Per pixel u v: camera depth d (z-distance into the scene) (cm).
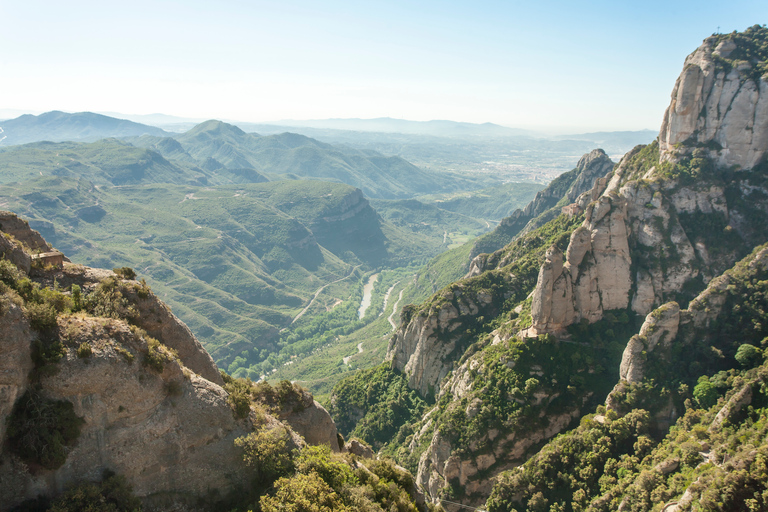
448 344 12706
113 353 3597
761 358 8144
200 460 3981
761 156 10950
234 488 4103
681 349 8994
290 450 4562
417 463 10775
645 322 9381
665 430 8338
